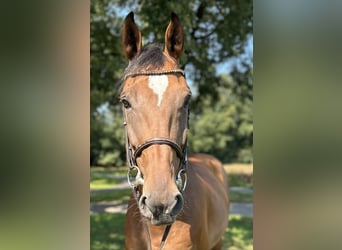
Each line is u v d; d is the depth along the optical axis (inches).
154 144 65.6
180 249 79.6
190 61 238.4
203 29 236.2
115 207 292.8
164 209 61.3
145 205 64.6
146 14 181.2
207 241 92.6
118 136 542.3
